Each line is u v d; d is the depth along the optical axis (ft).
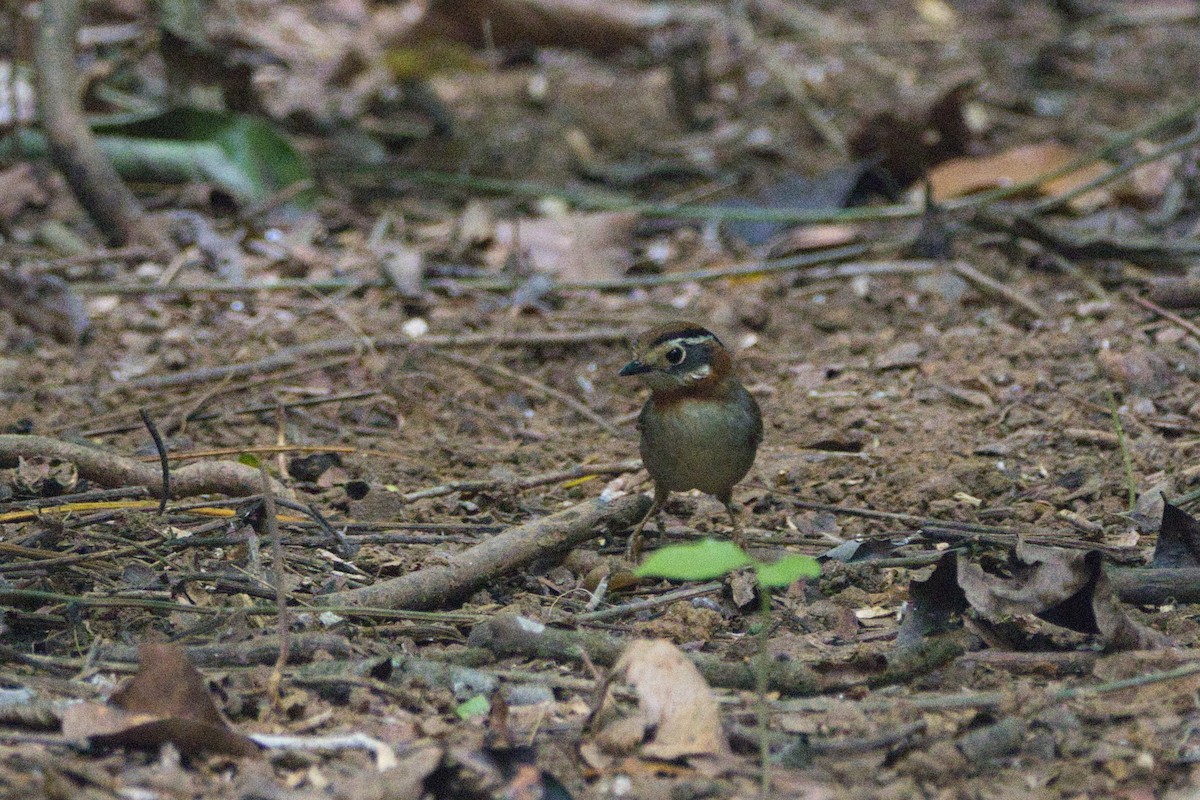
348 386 40.22
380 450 35.91
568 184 58.49
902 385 39.75
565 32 69.21
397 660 22.59
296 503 28.12
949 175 55.21
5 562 25.99
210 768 19.56
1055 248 48.01
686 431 28.43
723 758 20.02
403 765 18.95
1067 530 29.73
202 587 25.68
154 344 42.91
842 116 64.69
